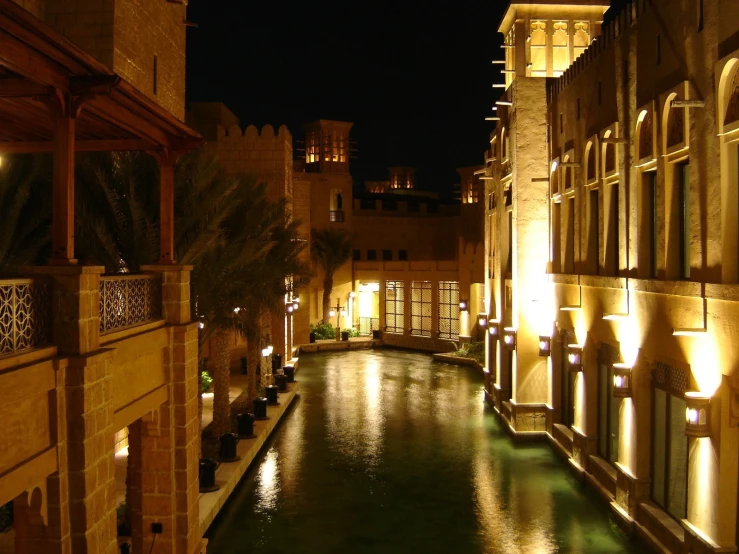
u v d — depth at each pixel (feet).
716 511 30.01
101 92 22.72
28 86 22.34
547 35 65.46
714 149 30.48
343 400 82.79
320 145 150.61
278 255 72.23
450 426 69.41
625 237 42.39
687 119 33.30
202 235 40.98
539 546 39.75
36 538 22.36
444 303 127.03
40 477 21.31
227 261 47.52
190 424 34.65
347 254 139.54
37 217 37.60
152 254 39.37
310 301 139.54
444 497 48.42
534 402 63.26
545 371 63.26
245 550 39.73
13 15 17.85
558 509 45.85
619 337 42.88
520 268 63.21
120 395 27.84
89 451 23.24
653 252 39.88
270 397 74.43
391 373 103.55
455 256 162.40
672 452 36.88
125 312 29.17
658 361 38.14
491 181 79.71
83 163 39.40
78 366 22.61
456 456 58.70
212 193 43.14
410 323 133.28
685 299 33.40
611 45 44.98
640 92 39.63
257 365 81.71
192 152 45.88
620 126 43.01
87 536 22.99
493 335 74.08
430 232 168.25
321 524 43.65
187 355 34.09
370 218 161.48
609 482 44.52
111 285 27.68
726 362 29.40
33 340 21.68
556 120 59.36
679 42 34.22
